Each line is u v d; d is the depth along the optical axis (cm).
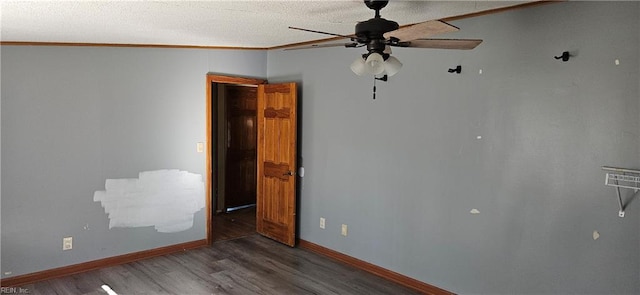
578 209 299
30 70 401
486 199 351
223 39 444
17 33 354
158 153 486
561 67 302
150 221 484
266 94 546
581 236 298
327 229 498
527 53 319
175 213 502
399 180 417
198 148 515
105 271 440
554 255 312
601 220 289
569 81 299
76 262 437
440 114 379
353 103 458
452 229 376
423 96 391
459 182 368
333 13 311
